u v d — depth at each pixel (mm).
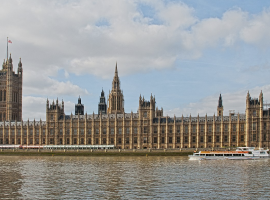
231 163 159125
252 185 104625
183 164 155625
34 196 92250
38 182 111688
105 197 90750
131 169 139375
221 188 100625
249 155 180625
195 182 109562
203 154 182625
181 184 106438
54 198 90250
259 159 178500
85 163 164250
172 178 116750
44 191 98000
